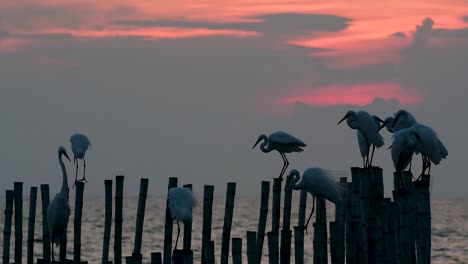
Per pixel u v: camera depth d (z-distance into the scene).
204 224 22.64
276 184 23.41
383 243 18.66
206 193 22.64
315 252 18.25
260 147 27.05
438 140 19.80
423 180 18.77
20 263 25.97
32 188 25.73
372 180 18.67
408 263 17.92
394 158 19.62
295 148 26.69
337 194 20.94
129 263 17.77
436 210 176.88
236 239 17.70
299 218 24.00
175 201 20.55
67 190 24.02
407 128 20.88
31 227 25.73
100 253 47.41
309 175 21.08
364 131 23.28
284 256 21.05
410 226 18.06
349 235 19.02
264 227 23.95
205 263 17.28
